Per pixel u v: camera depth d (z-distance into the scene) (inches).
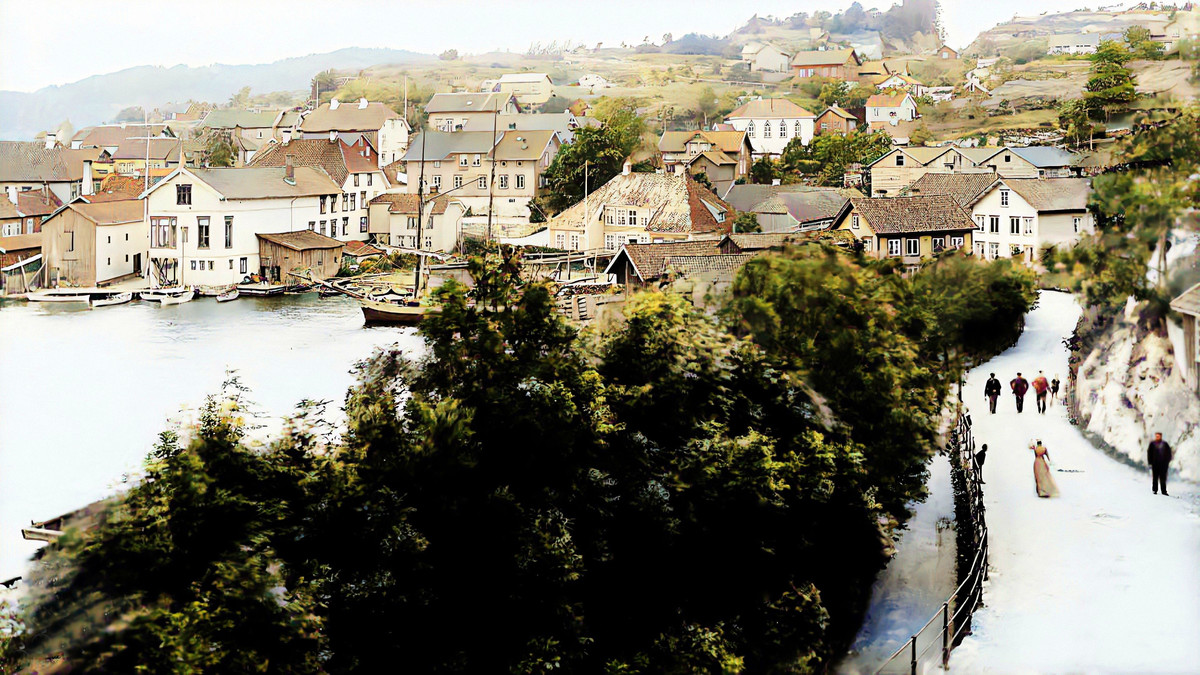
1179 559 1049.5
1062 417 1628.9
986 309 1802.4
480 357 932.6
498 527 844.0
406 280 4020.7
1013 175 3351.4
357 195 4672.7
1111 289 1499.8
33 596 731.4
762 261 1261.1
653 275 2380.7
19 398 2220.7
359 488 791.1
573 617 844.6
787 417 1120.2
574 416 912.9
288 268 4025.6
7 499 1592.0
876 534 1171.3
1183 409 1299.2
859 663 977.5
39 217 4552.2
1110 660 854.5
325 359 2662.4
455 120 6067.9
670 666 884.0
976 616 964.6
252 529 740.0
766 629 973.2
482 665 805.9
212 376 2445.9
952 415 1525.6
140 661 674.2
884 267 1435.8
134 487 773.3
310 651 703.7
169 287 3875.5
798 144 5187.0
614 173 4662.9
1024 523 1170.6
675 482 955.3
